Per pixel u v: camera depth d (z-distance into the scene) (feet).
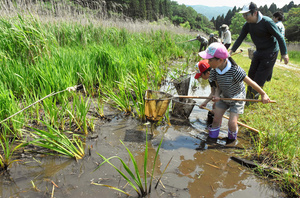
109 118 12.81
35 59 16.08
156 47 33.73
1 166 8.04
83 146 9.95
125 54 21.97
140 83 14.20
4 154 8.58
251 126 12.63
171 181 8.16
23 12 18.95
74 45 25.44
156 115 10.94
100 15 32.55
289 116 14.39
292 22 140.77
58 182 7.66
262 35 14.49
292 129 11.59
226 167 9.24
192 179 8.36
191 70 27.71
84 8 31.01
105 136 10.94
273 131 11.27
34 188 7.29
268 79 17.51
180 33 58.95
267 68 15.26
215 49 9.61
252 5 14.05
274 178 8.64
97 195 7.20
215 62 9.84
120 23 36.17
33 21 18.22
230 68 10.18
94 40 28.09
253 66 16.28
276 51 14.88
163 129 12.27
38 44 16.66
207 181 8.30
